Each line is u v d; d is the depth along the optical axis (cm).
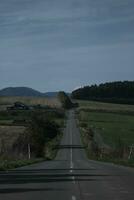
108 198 1941
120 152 6378
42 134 7781
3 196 1994
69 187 2384
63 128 15375
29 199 1905
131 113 19200
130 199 1909
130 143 8156
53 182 2650
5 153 5428
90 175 3206
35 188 2323
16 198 1931
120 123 15012
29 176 3062
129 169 3997
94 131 12462
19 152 6206
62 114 19525
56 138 11569
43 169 3922
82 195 2041
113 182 2670
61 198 1939
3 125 10912
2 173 3359
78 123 16475
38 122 9350
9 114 15525
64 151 9612
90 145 9562
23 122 11875
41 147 7469
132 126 13912
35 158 6494
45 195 2039
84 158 7606
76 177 3016
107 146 8119
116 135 10788
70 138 12744
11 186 2414
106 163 5378
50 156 7762
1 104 19775
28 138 7281
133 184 2552
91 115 18225
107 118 17025
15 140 7338
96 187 2388
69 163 5375
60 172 3519
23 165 4675
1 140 7369
